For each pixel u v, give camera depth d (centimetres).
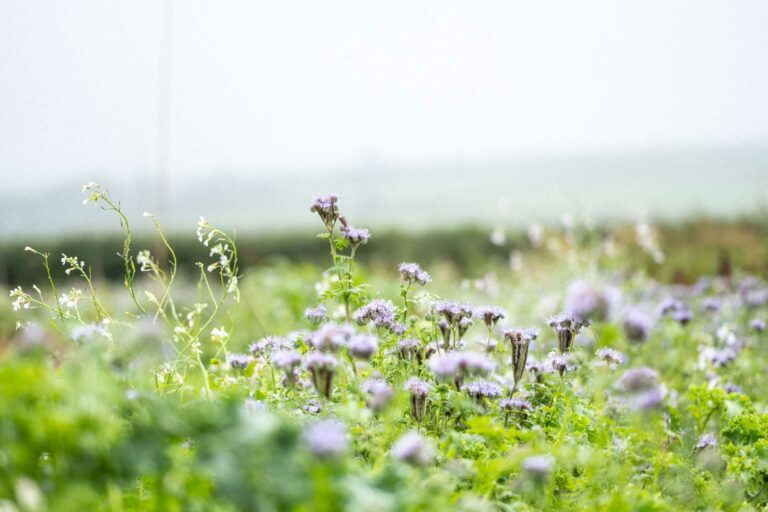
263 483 208
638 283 1064
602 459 315
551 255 1337
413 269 405
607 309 293
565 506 302
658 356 660
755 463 385
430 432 344
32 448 214
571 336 376
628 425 400
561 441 318
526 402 369
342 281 410
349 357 374
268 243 2112
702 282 1037
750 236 1547
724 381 594
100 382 236
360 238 410
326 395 307
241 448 213
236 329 870
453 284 1254
